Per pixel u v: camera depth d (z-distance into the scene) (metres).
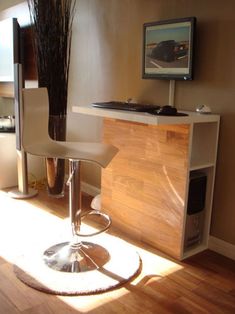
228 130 2.10
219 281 1.91
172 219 2.14
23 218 2.66
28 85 3.57
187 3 2.22
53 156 1.72
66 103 3.10
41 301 1.67
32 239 2.29
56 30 2.88
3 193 3.27
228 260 2.15
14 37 3.17
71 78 3.28
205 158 2.21
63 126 3.10
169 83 2.40
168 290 1.80
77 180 1.94
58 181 3.18
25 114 1.72
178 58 2.26
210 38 2.12
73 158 1.70
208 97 2.18
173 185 2.12
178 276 1.94
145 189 2.29
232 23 2.00
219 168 2.19
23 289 1.76
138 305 1.67
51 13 2.84
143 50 2.48
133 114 1.95
